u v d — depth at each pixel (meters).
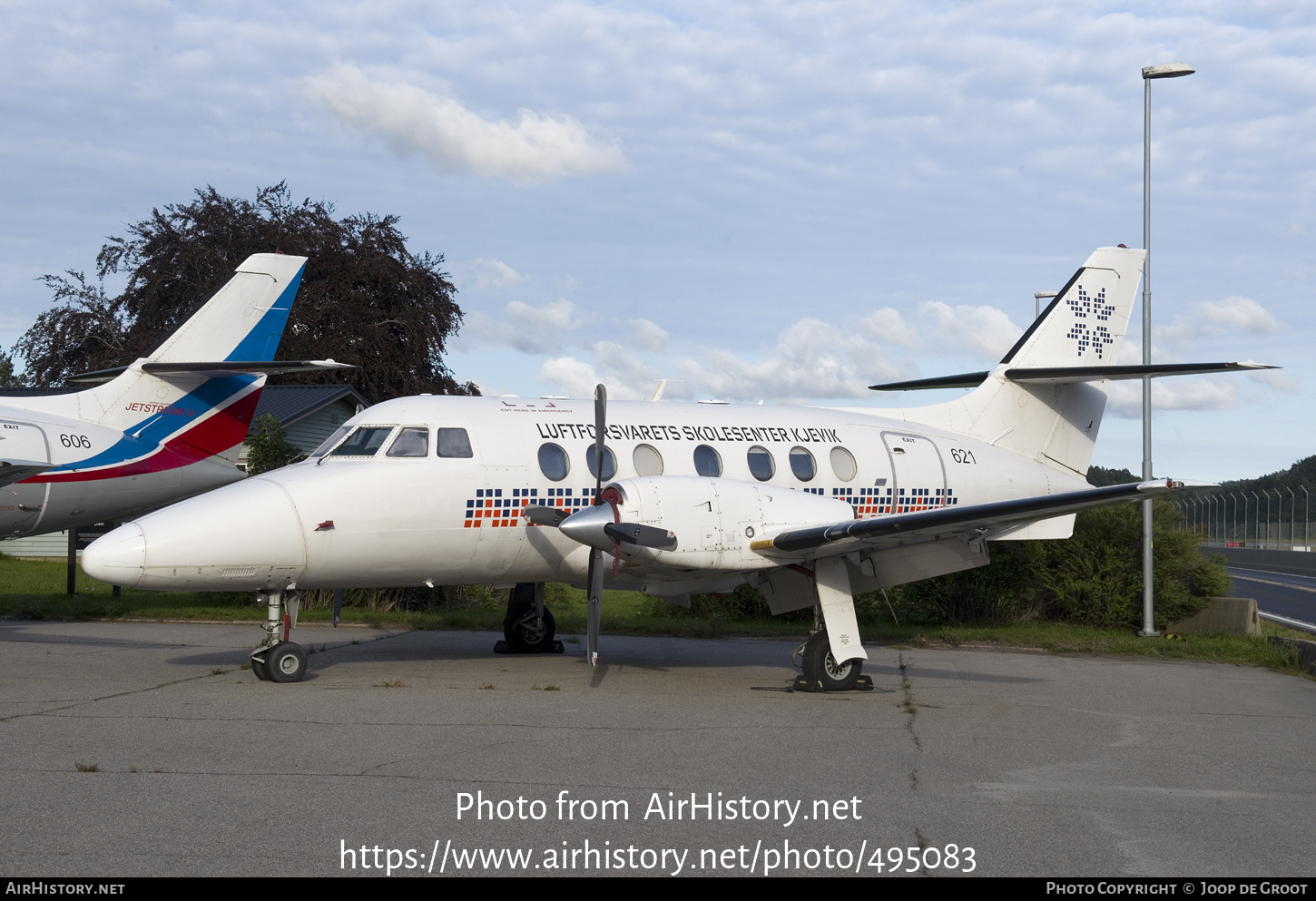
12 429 13.91
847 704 9.12
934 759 6.88
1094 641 14.83
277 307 16.11
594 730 7.58
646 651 13.23
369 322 35.59
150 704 8.27
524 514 10.71
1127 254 14.64
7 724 7.36
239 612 15.94
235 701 8.48
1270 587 33.41
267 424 17.66
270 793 5.64
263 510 9.67
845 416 12.98
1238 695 10.28
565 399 11.74
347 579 10.27
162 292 36.59
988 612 17.48
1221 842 5.13
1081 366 14.37
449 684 9.73
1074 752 7.19
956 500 13.04
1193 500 91.50
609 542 9.39
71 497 14.39
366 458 10.29
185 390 15.47
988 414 13.85
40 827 4.97
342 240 37.25
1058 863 4.79
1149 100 17.20
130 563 9.16
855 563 10.52
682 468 11.38
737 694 9.60
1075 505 8.71
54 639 12.92
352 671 10.66
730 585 11.02
